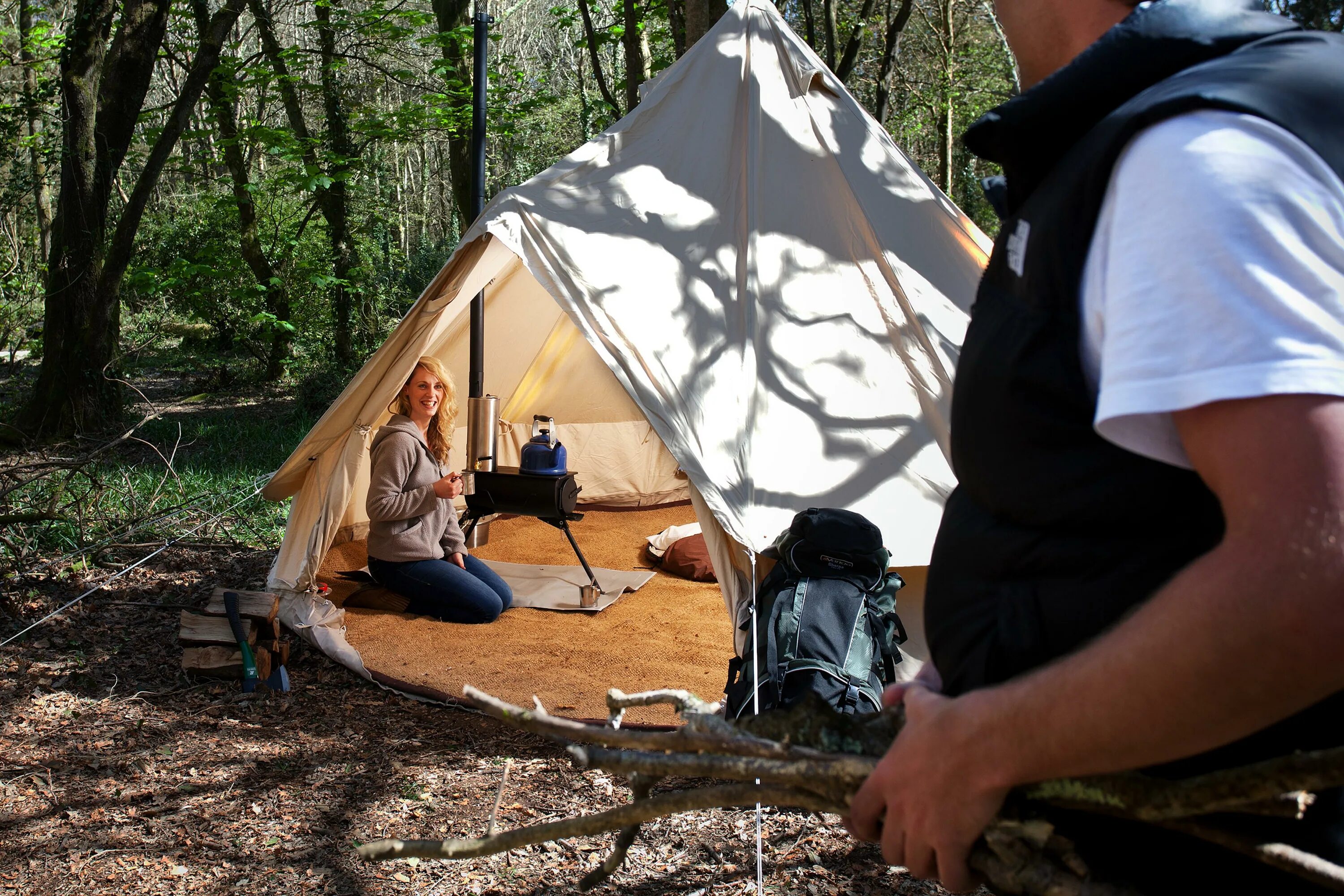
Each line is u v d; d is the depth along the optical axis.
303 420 10.82
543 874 2.80
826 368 4.04
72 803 3.13
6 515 5.20
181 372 14.59
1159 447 0.72
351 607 5.02
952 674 0.97
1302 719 0.78
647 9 10.70
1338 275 0.66
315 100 14.12
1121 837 0.86
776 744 0.90
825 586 3.28
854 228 4.39
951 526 1.00
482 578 5.08
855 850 2.91
